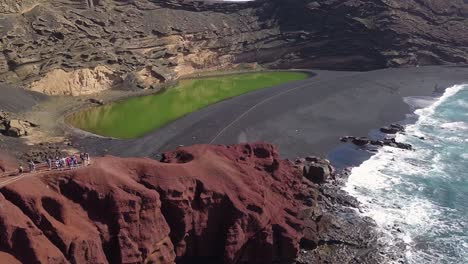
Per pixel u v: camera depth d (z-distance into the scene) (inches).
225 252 1549.0
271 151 2009.1
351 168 2369.6
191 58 4407.0
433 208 1978.3
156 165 1615.4
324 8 4761.3
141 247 1437.0
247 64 4704.7
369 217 1898.4
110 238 1417.3
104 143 2556.6
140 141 2596.0
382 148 2628.0
